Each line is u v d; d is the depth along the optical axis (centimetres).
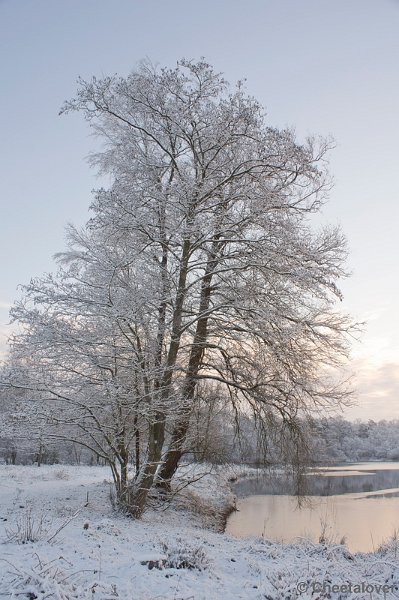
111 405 1136
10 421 1110
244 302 1366
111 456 1210
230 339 1523
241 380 1535
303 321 1377
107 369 1152
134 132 1409
